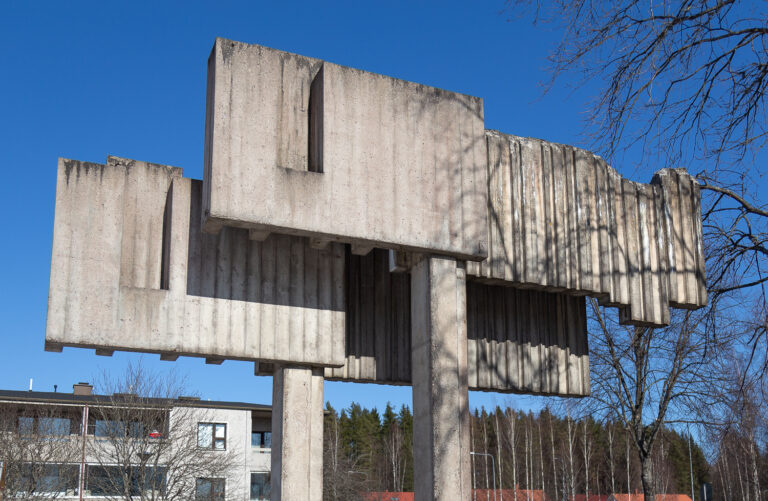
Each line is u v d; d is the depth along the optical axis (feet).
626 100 30.71
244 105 35.01
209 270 37.93
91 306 35.47
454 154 38.73
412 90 38.34
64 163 36.63
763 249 37.11
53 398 141.08
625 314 44.06
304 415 39.47
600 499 207.41
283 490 38.19
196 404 150.30
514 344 45.32
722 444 57.11
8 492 109.29
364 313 43.11
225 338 37.47
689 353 62.49
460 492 35.42
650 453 67.46
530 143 42.78
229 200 33.63
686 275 45.68
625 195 45.11
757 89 29.89
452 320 37.50
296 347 38.91
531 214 41.78
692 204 47.11
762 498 130.31
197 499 127.85
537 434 271.49
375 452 298.15
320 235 35.37
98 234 36.47
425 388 36.76
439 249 37.24
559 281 41.70
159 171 38.73
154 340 36.17
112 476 130.52
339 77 36.65
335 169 35.73
